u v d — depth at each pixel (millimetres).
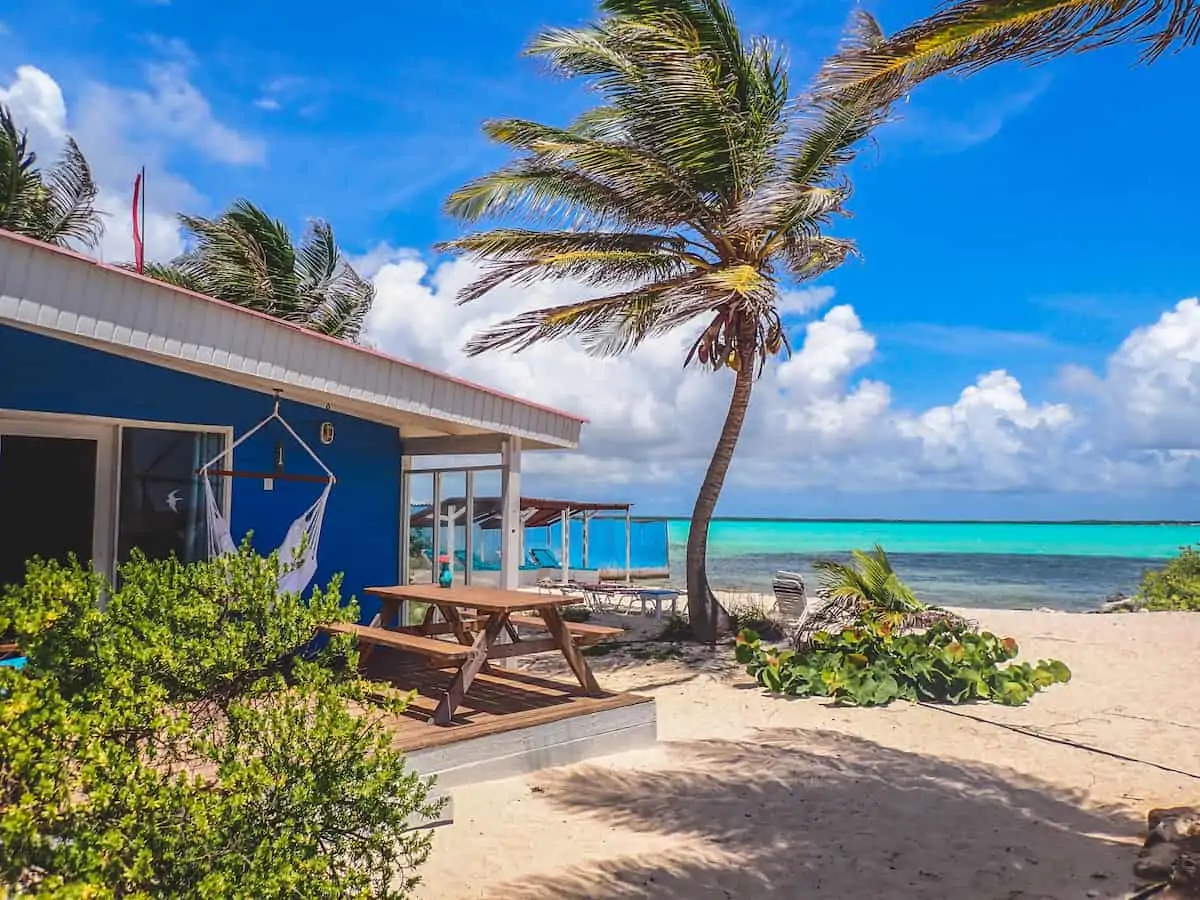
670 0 11977
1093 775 6418
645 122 11898
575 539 26344
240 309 6527
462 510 10000
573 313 12508
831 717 8367
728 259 12891
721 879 4602
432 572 9891
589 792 5996
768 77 12672
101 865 2637
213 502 7484
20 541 7020
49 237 21344
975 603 26469
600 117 13820
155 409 7730
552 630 7211
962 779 6312
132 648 3617
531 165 13641
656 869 4730
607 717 6949
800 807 5723
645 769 6586
